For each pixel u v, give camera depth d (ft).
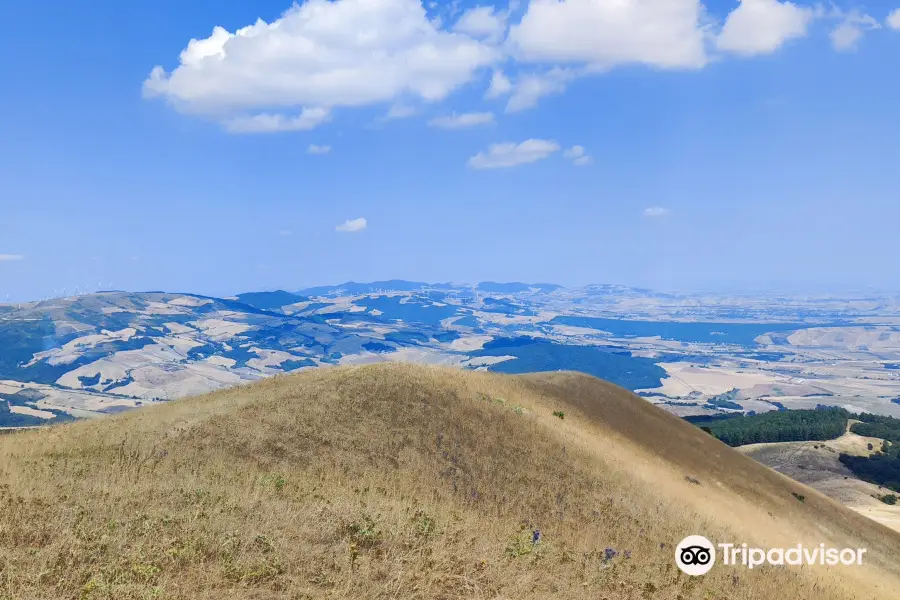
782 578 92.94
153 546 53.26
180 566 50.83
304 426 107.96
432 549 60.08
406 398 127.03
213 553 53.72
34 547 50.85
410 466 102.12
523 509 95.66
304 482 84.07
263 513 64.64
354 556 56.18
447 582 54.08
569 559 67.97
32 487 67.15
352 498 76.48
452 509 84.28
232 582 49.03
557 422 147.02
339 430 109.29
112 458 86.94
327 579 51.03
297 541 57.82
